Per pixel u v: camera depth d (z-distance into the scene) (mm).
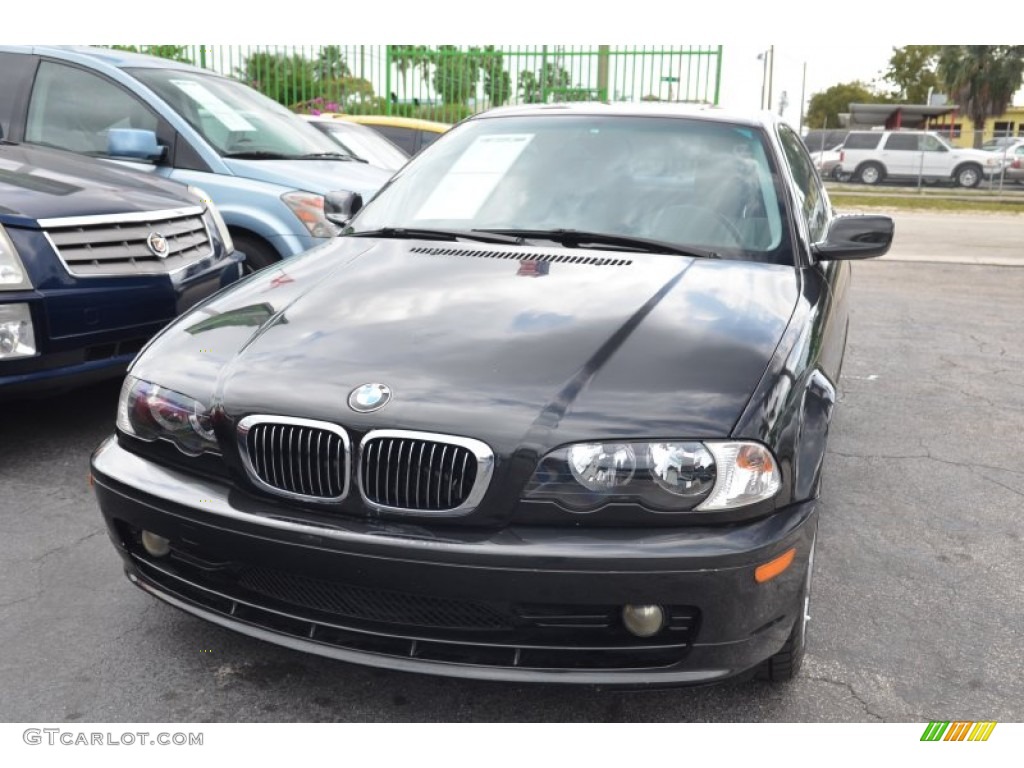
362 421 2148
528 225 3250
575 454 2080
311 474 2188
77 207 3816
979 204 22141
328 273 2939
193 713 2355
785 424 2225
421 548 2055
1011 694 2537
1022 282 9789
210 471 2334
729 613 2074
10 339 3516
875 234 3178
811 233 3393
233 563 2258
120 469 2426
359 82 14523
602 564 2016
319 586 2199
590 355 2314
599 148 3514
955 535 3555
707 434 2105
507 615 2084
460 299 2637
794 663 2453
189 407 2355
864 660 2676
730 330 2469
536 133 3652
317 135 6488
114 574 3012
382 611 2166
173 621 2756
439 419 2125
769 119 3730
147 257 4035
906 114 35125
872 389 5598
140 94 5539
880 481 4094
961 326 7473
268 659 2590
